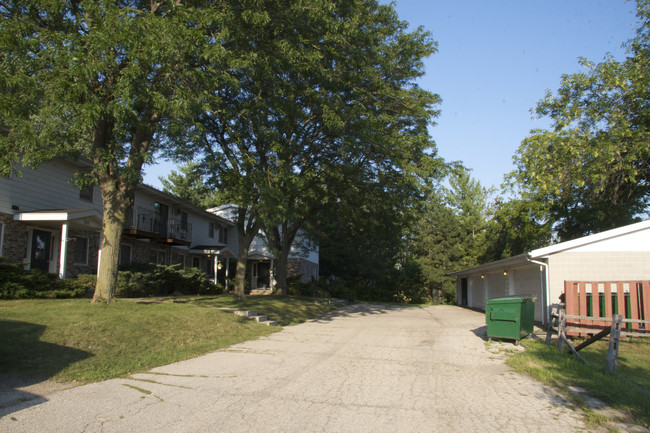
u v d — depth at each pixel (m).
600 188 18.14
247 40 11.69
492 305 11.08
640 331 10.58
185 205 26.05
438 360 8.80
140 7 12.38
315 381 6.83
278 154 14.56
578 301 10.95
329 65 14.48
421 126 17.50
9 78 8.80
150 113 11.48
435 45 17.52
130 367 7.39
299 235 32.25
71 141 9.46
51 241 16.77
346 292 37.03
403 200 19.88
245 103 14.11
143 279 18.27
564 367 7.89
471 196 49.38
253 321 13.63
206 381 6.69
